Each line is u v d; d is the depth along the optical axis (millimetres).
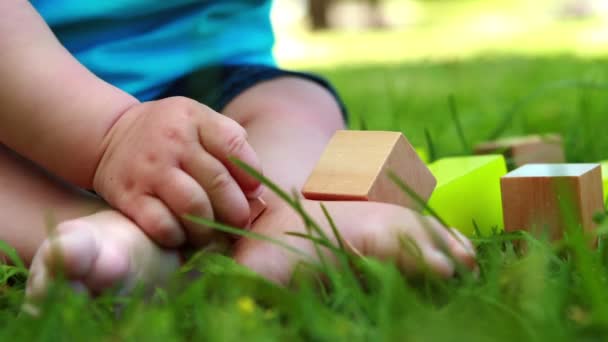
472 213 893
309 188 814
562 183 822
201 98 1023
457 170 899
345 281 745
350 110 1930
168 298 751
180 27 1072
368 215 786
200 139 796
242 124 979
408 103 1911
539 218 831
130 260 767
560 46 3424
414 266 765
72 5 1045
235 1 1101
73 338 696
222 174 796
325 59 3742
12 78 838
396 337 677
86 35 1055
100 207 862
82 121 828
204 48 1055
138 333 696
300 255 781
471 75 2549
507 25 5055
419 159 833
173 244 793
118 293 759
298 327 701
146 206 790
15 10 857
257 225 809
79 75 844
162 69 1063
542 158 1053
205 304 719
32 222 853
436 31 5012
